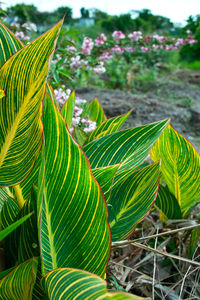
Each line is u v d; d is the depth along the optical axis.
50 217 0.55
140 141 0.75
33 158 0.52
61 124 0.51
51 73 1.34
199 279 0.90
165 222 1.01
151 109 2.81
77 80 3.18
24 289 0.48
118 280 0.84
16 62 0.46
